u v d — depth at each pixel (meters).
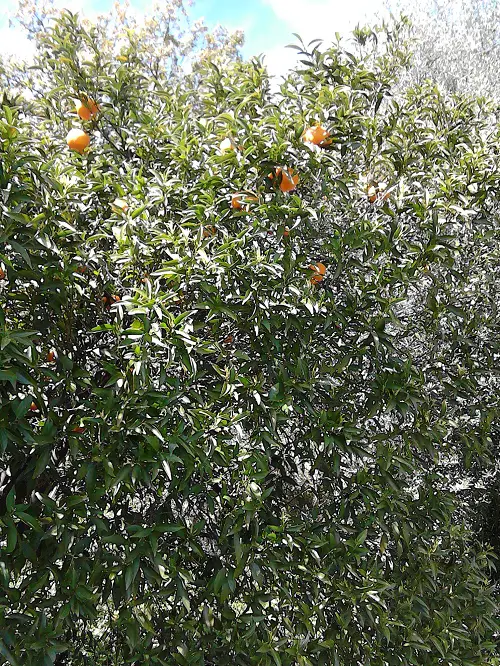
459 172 2.16
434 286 2.12
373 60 2.37
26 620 1.43
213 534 1.93
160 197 1.84
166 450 1.57
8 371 1.37
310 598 1.91
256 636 1.71
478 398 2.29
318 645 1.76
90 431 1.57
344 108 2.01
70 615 1.54
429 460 2.36
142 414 1.55
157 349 1.60
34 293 1.71
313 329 1.86
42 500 1.52
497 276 2.34
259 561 1.74
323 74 2.11
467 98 2.42
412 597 1.95
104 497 1.67
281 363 1.81
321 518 2.08
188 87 2.69
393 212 1.95
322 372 1.88
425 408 2.09
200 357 1.87
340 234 1.90
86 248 1.83
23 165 1.62
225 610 1.73
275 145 1.84
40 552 1.62
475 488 2.98
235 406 1.80
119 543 1.54
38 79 2.48
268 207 1.81
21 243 1.53
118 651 1.81
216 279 1.75
